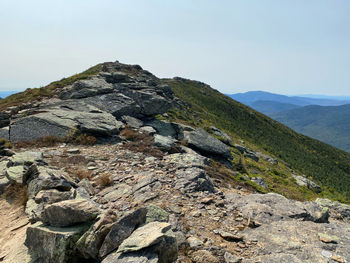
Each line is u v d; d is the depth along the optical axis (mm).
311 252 6883
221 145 27344
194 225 8328
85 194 9609
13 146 17016
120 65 55500
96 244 5746
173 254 5848
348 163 102062
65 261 5750
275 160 48531
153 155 17688
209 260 6406
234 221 8961
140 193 10477
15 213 9500
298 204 11062
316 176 64750
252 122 101000
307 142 112438
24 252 6707
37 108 23875
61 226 6570
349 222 13750
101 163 14945
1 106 26500
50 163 14023
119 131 22297
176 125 28234
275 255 6766
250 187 19391
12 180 11438
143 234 5812
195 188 11625
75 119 21234
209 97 110312
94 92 27938
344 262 6441
